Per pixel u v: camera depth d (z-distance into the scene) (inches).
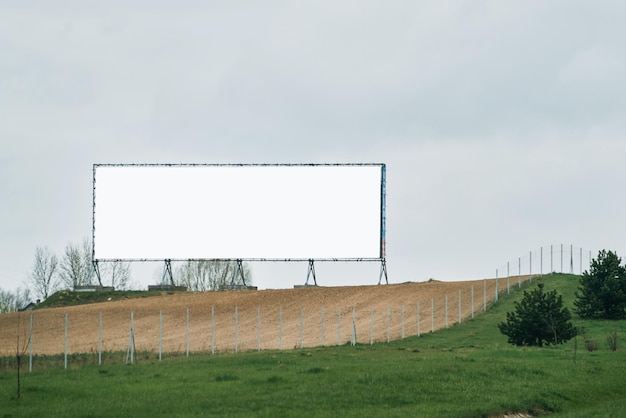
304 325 3730.3
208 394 1577.3
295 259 4013.3
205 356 2402.8
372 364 2021.4
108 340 3393.2
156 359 2401.6
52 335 3550.7
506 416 1509.6
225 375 1801.2
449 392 1632.6
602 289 3403.1
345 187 3991.1
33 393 1609.3
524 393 1658.5
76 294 4736.7
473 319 3518.7
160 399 1529.3
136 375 1857.8
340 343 3206.2
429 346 2876.5
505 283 4188.0
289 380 1734.7
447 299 3725.4
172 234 4062.5
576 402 1694.1
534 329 2773.1
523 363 2087.8
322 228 4005.9
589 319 3420.3
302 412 1417.3
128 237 4074.8
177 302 4343.0
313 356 2301.9
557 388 1748.3
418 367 1932.8
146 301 4399.6
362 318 3811.5
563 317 2765.7
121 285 5359.3
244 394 1576.0
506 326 2837.1
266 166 4030.5
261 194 4030.5
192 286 5457.7
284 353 2433.6
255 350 2778.1
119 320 3907.5
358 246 3991.1
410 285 4397.1
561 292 3890.3
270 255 4025.6
